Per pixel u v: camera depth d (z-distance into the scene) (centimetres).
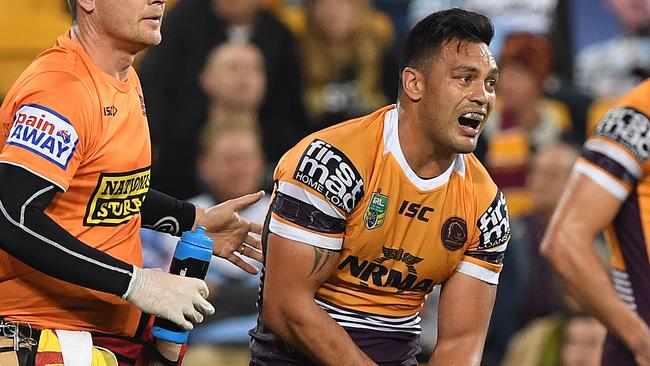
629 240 1716
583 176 1709
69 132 1361
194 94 2742
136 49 1452
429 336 2439
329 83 2925
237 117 2700
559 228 1709
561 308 2531
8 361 1402
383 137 1457
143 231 2358
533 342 2425
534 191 2638
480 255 1520
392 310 1522
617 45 3183
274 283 1458
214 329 2322
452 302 1530
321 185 1430
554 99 3020
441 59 1427
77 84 1389
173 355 1505
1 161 1340
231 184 2542
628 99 1716
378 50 2953
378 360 1518
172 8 2805
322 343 1448
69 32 1460
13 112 1388
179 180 2694
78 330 1471
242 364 2308
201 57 2764
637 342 1662
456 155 1499
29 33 2792
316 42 2917
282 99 2839
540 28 3141
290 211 1443
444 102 1425
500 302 2555
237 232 1678
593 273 1680
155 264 2344
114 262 1377
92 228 1439
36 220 1336
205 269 1509
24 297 1445
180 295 1400
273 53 2817
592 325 2389
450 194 1480
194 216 1642
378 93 2956
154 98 2745
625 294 1733
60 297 1453
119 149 1427
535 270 2567
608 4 3184
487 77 1433
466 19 1437
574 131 3011
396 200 1453
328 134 1462
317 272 1450
